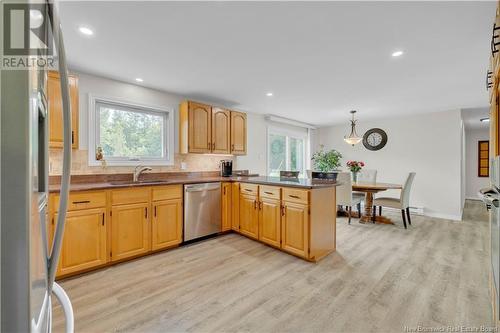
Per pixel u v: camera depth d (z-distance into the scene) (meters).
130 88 3.20
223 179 3.53
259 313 1.73
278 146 5.79
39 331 0.47
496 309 1.30
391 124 5.41
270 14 1.71
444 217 4.68
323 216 2.75
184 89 3.43
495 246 1.25
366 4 1.59
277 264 2.53
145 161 3.35
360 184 4.35
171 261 2.60
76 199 2.22
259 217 3.12
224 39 2.05
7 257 0.35
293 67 2.64
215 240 3.30
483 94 3.59
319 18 1.75
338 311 1.75
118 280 2.18
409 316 1.70
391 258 2.70
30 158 0.36
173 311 1.74
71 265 2.19
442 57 2.36
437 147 4.80
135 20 1.77
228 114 4.01
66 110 0.65
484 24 1.79
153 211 2.76
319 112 4.96
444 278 2.23
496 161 1.16
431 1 1.55
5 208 0.35
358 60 2.45
